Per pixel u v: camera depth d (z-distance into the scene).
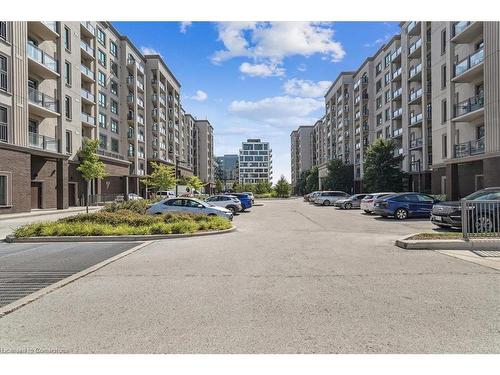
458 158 25.48
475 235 9.51
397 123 51.62
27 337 3.86
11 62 24.33
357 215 23.17
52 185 30.66
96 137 42.56
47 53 31.33
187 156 93.75
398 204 19.31
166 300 5.08
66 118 34.03
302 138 128.25
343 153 73.19
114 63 51.00
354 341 3.71
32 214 23.77
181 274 6.61
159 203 17.80
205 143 114.94
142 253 8.91
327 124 89.44
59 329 4.06
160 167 51.06
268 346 3.62
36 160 28.45
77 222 13.02
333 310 4.61
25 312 4.62
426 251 8.78
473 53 24.50
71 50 35.06
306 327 4.07
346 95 73.75
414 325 4.10
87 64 41.44
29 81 28.78
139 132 57.50
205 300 5.06
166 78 69.25
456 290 5.43
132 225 13.10
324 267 7.09
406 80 44.75
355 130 68.75
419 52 42.41
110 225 12.51
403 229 14.34
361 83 63.19
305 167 127.62
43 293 5.46
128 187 52.19
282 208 33.66
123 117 53.47
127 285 5.88
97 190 41.94
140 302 5.00
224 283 5.96
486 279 6.07
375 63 60.47
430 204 19.55
